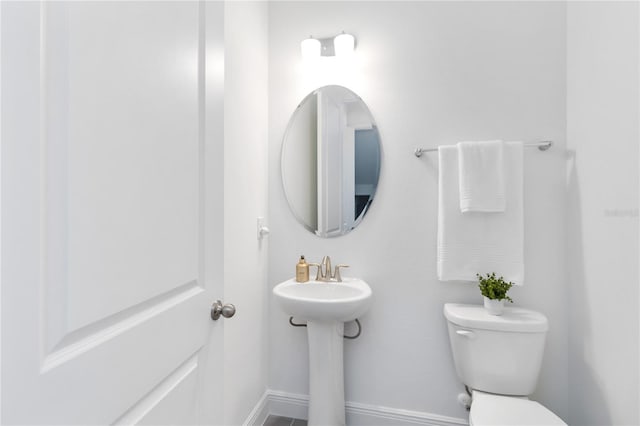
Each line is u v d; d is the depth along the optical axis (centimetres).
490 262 152
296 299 146
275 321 187
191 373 82
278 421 180
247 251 162
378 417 172
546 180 155
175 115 75
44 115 46
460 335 146
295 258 186
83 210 52
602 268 124
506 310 152
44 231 46
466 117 164
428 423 166
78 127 51
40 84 46
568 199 151
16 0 43
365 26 177
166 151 72
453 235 156
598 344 126
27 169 44
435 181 167
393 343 172
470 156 151
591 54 133
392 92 174
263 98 182
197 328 84
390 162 173
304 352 183
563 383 152
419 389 168
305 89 185
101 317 55
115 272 58
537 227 156
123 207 60
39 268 46
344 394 177
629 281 108
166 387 73
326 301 142
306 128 185
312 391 162
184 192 78
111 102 57
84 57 52
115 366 58
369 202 176
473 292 162
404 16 172
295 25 186
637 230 104
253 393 168
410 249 170
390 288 173
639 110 103
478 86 163
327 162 182
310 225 183
